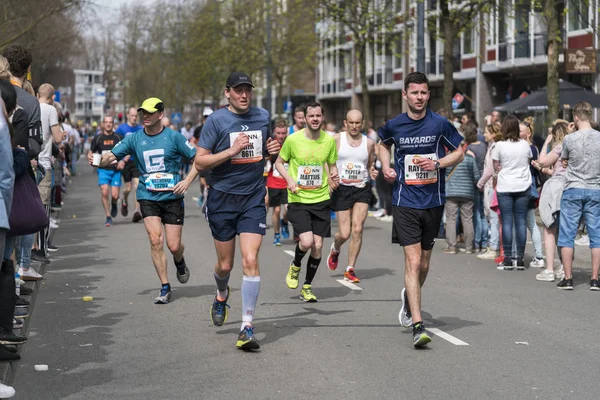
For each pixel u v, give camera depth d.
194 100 78.62
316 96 72.12
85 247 16.81
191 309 10.54
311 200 11.26
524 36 39.16
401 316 9.12
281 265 14.52
